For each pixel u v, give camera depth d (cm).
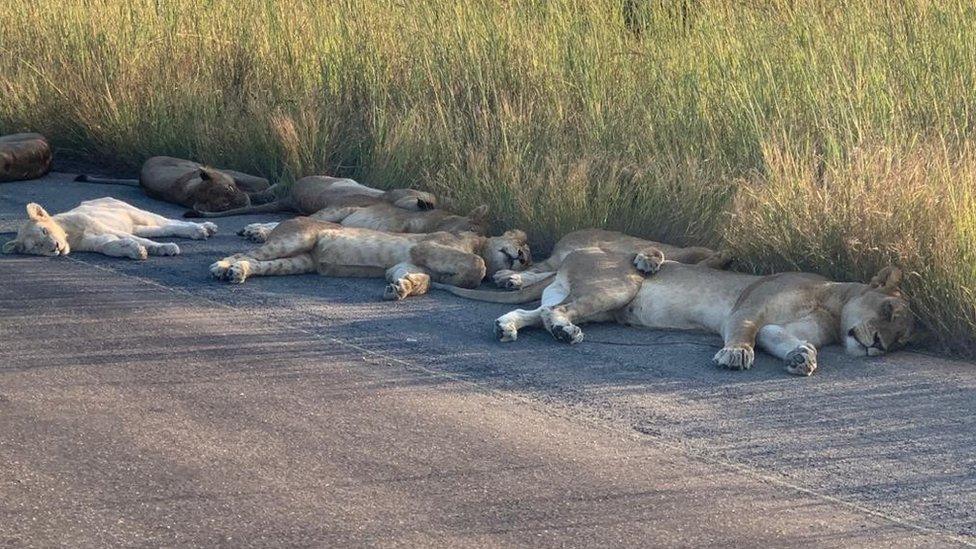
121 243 932
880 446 566
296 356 692
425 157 1124
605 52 1188
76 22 1462
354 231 890
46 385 630
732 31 1159
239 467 525
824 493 512
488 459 539
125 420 580
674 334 756
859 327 705
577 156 1039
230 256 920
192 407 600
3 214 1082
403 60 1288
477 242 889
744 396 636
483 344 726
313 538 459
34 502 485
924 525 483
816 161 912
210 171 1115
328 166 1173
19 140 1248
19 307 783
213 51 1397
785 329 712
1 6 1563
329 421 584
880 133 937
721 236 898
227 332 738
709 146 1023
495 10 1288
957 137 910
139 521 471
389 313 790
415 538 460
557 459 541
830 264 798
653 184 966
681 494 506
